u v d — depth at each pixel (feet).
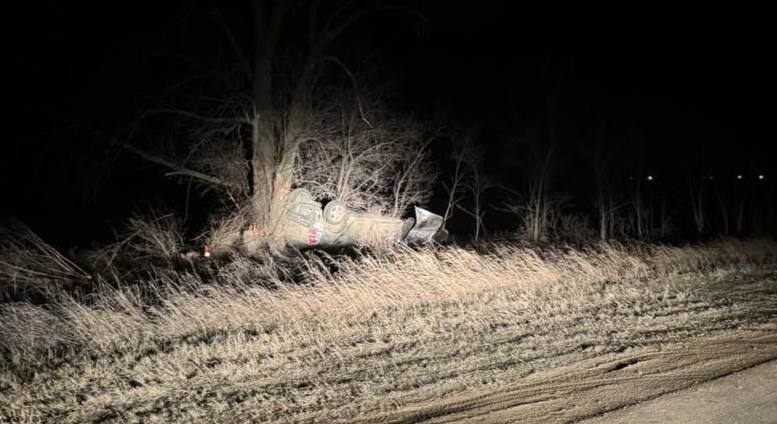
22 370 27.91
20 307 35.81
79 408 23.30
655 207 112.37
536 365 27.04
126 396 24.34
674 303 39.86
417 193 79.61
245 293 40.14
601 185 96.78
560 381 25.00
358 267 45.91
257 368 27.45
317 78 68.90
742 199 97.76
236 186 68.95
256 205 65.82
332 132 71.82
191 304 37.50
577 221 99.55
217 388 25.08
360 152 73.20
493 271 47.01
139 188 85.51
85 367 27.81
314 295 39.50
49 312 36.17
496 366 27.04
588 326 33.83
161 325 35.01
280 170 67.00
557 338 31.53
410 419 21.34
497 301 40.24
